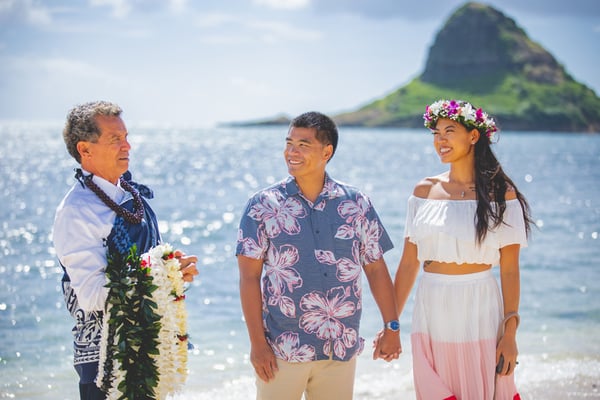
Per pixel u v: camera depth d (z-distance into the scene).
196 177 32.81
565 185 29.39
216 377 6.14
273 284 3.55
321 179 3.65
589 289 9.53
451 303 3.86
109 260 3.24
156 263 3.25
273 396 3.54
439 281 3.90
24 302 8.85
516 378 5.96
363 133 161.75
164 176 33.28
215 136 126.81
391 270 10.64
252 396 5.65
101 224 3.31
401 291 4.07
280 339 3.52
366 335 7.44
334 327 3.53
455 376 3.88
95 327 3.32
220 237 14.90
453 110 3.90
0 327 7.72
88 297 3.21
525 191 26.50
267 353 3.51
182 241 14.35
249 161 47.03
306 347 3.49
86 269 3.23
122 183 3.55
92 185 3.36
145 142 89.38
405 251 4.10
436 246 3.88
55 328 7.72
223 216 18.41
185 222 17.23
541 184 29.98
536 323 7.90
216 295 9.25
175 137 118.00
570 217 18.28
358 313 3.62
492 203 3.86
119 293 3.17
